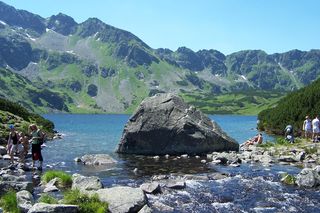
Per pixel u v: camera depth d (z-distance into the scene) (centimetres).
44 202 1689
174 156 3909
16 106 6366
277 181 2509
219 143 4159
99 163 3297
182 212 1781
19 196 1761
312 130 4944
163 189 2209
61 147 4778
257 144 4506
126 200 1750
